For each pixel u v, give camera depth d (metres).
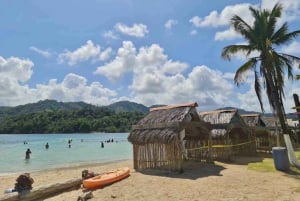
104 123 173.38
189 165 20.97
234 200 11.14
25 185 14.09
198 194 12.37
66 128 166.00
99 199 12.84
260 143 30.41
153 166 19.67
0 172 26.42
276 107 26.42
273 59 26.45
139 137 19.58
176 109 19.78
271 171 16.72
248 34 27.83
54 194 15.00
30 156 41.56
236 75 29.62
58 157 39.81
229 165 20.47
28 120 175.50
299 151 25.72
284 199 10.86
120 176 16.80
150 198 12.34
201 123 20.30
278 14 27.62
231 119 24.48
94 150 52.38
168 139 17.64
